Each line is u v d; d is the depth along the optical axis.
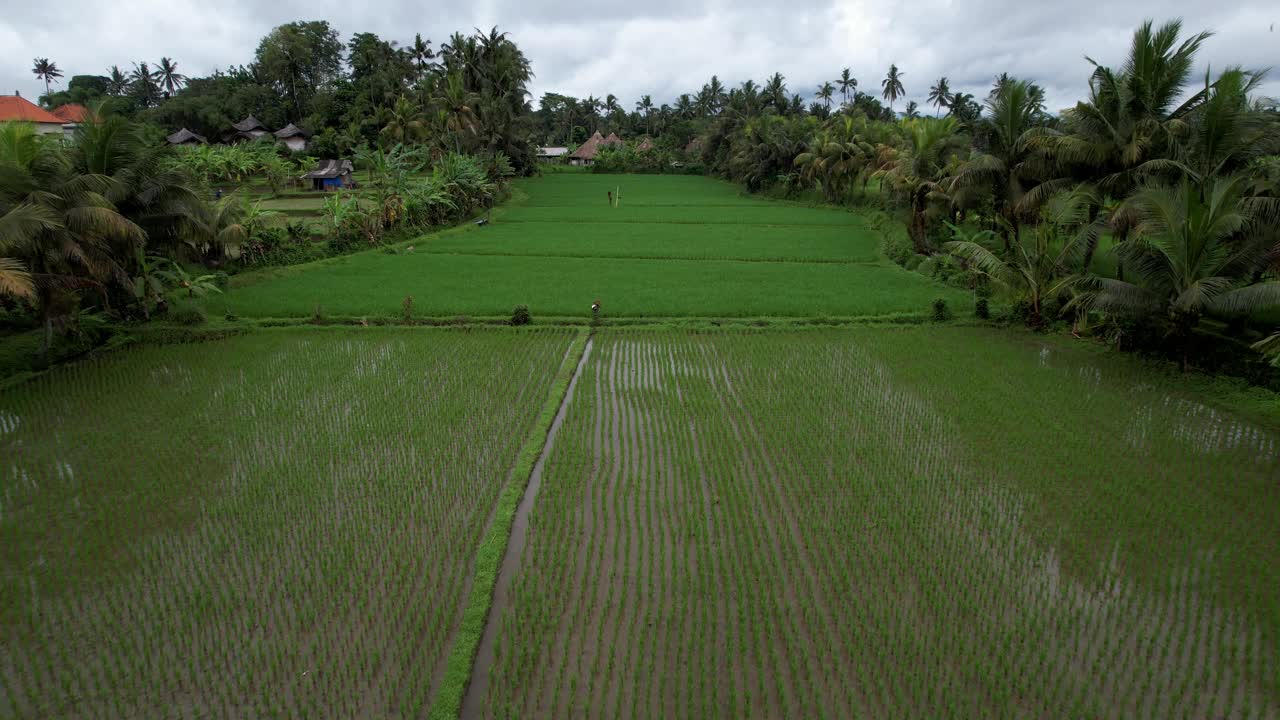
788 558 10.51
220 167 60.09
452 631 9.05
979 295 25.27
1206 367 17.72
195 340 21.48
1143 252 18.11
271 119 84.75
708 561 10.35
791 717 7.71
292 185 66.31
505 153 78.69
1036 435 14.59
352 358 19.80
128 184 21.19
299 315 23.75
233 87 88.44
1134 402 16.28
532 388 17.48
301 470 13.22
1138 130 21.69
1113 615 9.21
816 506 11.96
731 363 19.44
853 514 11.69
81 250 18.02
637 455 13.91
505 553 10.69
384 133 62.66
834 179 60.22
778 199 67.44
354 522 11.48
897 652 8.62
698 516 11.66
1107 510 11.66
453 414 15.80
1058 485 12.53
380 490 12.51
